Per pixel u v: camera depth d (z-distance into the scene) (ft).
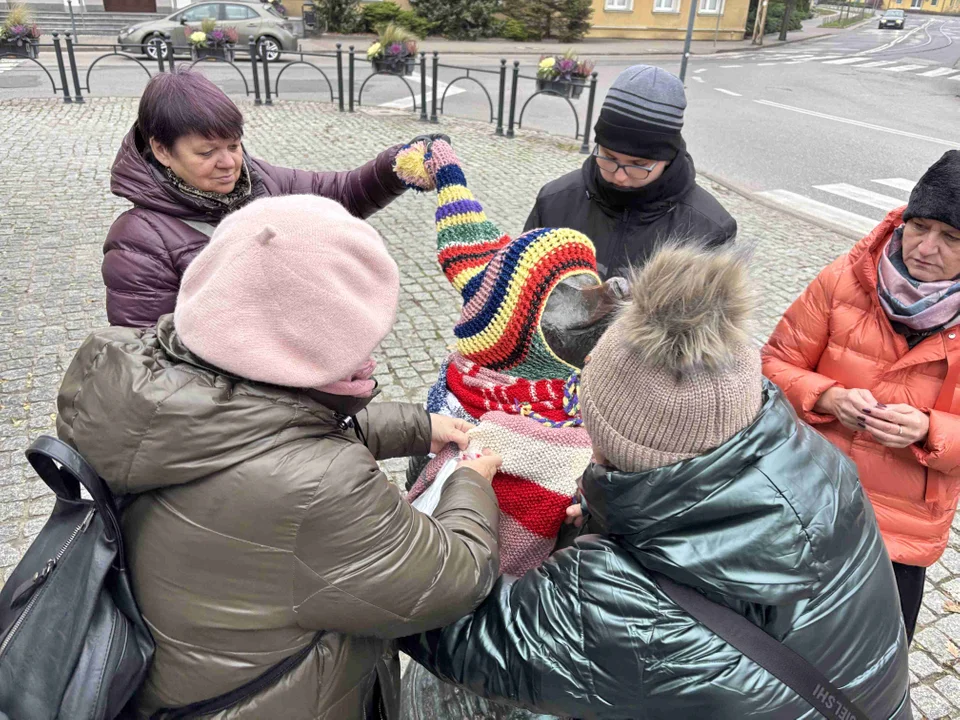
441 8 73.20
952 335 5.71
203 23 40.83
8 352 13.80
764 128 39.04
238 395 3.32
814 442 3.58
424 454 5.05
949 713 7.88
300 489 3.28
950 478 6.03
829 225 24.04
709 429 3.22
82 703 3.32
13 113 32.30
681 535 3.34
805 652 3.30
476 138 32.63
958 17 221.25
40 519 9.99
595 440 3.55
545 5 77.30
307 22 67.31
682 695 3.33
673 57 74.84
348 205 7.67
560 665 3.56
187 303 3.37
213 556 3.35
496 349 4.50
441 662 4.06
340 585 3.40
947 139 38.58
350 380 3.67
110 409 3.22
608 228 7.32
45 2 63.67
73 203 21.91
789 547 3.17
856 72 71.26
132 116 32.94
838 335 6.27
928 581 9.69
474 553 3.81
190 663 3.54
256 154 28.30
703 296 3.18
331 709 3.83
